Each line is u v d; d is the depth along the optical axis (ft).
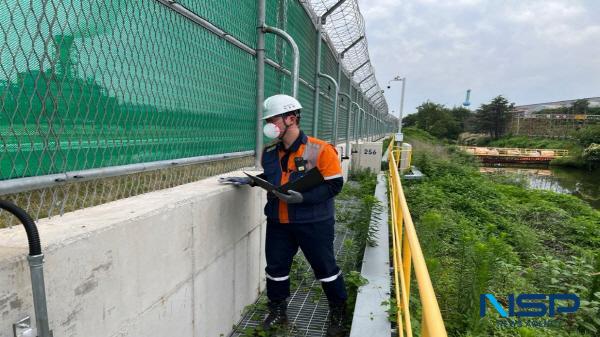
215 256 9.14
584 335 12.29
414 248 6.23
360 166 42.14
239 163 12.46
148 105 7.30
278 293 10.52
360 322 9.92
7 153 4.66
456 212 28.40
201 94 9.29
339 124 35.68
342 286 10.56
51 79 5.18
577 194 94.12
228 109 10.91
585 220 31.40
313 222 9.57
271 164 9.74
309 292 13.08
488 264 11.90
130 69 6.72
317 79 22.29
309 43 21.13
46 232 4.93
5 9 4.47
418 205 27.43
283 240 10.14
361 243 15.80
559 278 16.12
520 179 70.03
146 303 6.45
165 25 7.65
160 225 6.75
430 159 56.08
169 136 8.09
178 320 7.59
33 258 3.83
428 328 3.82
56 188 5.75
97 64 5.94
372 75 49.83
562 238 28.32
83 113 5.77
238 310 10.96
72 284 4.79
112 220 5.72
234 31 10.85
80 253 4.91
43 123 5.11
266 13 13.43
